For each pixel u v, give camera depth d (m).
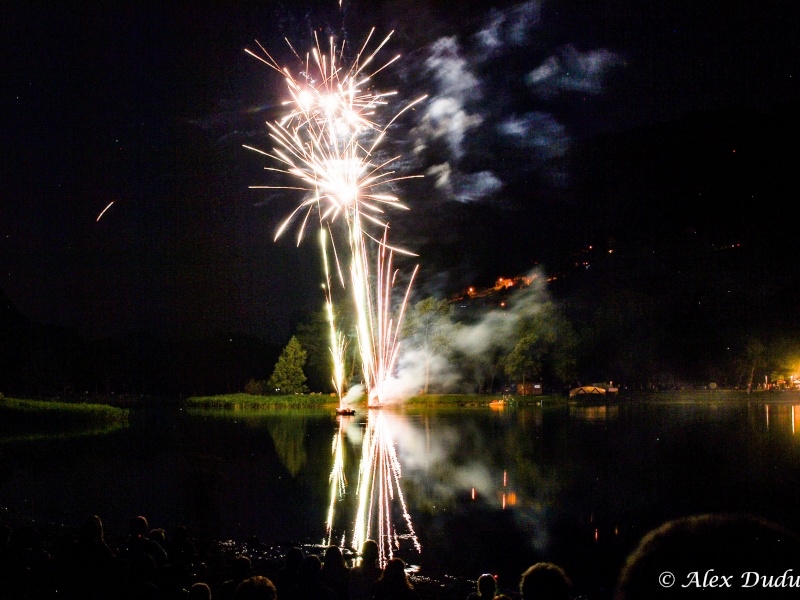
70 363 112.19
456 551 13.92
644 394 94.19
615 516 16.92
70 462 27.22
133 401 97.38
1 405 43.66
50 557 10.62
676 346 104.12
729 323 104.38
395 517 17.03
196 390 120.56
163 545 11.48
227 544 14.27
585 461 26.80
